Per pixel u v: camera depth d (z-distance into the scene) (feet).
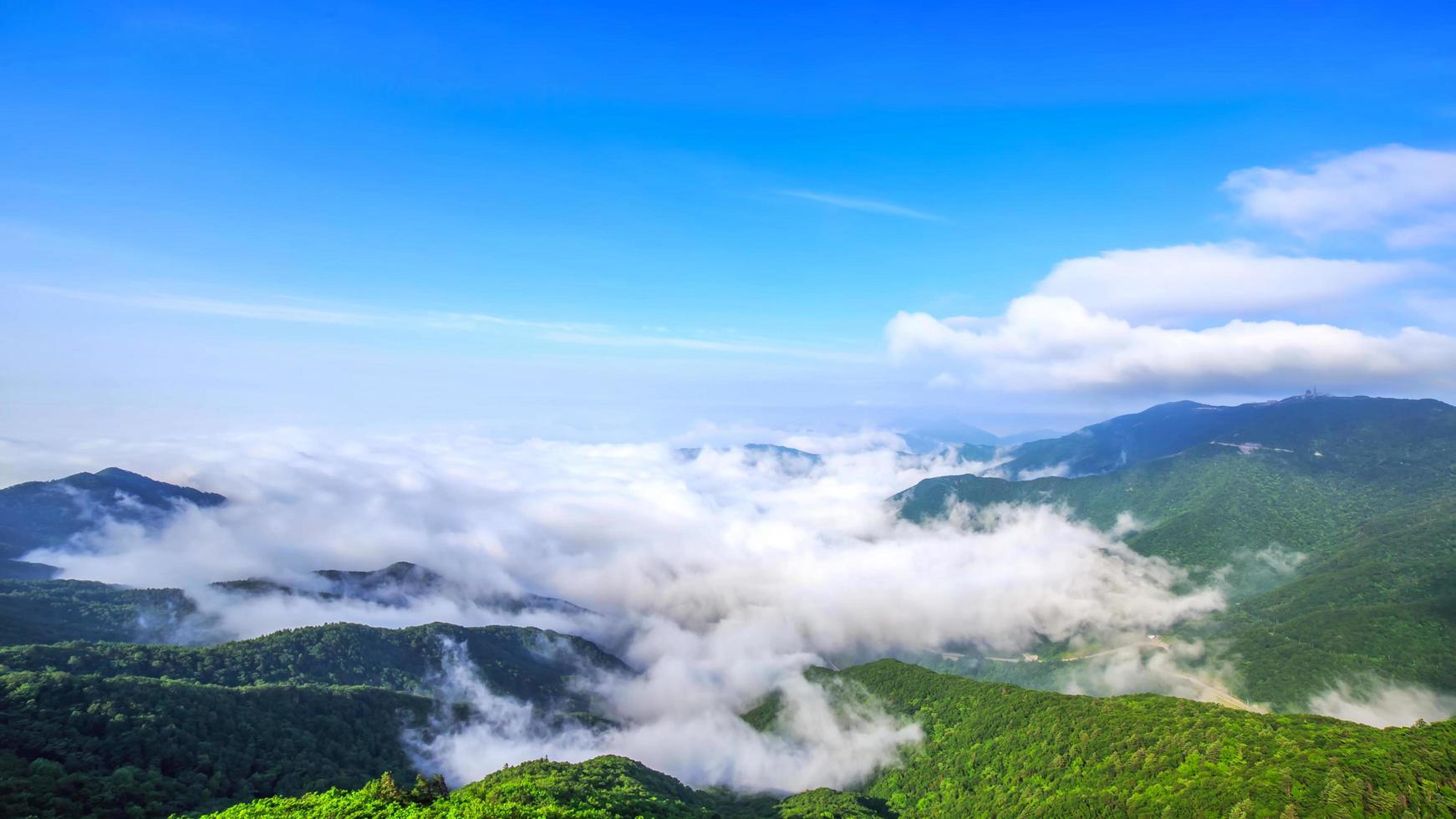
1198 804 476.95
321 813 424.05
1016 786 646.74
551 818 444.55
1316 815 418.10
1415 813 394.73
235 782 605.73
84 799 504.43
